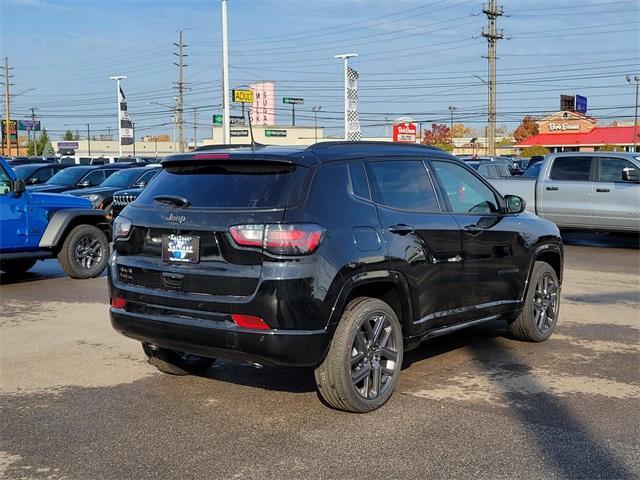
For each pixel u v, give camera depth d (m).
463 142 110.00
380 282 5.19
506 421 4.97
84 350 7.02
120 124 42.94
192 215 4.97
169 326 4.94
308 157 5.04
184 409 5.27
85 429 4.89
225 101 29.98
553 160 15.87
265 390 5.70
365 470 4.20
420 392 5.61
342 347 4.89
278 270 4.62
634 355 6.77
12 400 5.52
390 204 5.45
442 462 4.30
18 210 10.63
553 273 7.34
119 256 5.42
